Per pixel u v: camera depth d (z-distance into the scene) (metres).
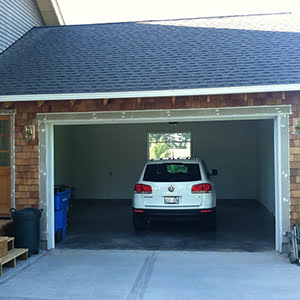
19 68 7.96
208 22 10.19
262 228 8.54
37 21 11.48
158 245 7.08
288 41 8.05
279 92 6.33
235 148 13.55
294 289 4.72
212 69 7.00
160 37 9.27
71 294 4.64
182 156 13.75
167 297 4.51
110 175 14.05
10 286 4.93
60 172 12.86
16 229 6.30
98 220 9.82
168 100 6.61
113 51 8.55
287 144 6.31
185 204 7.57
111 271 5.52
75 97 6.41
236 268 5.58
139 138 13.91
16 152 6.93
